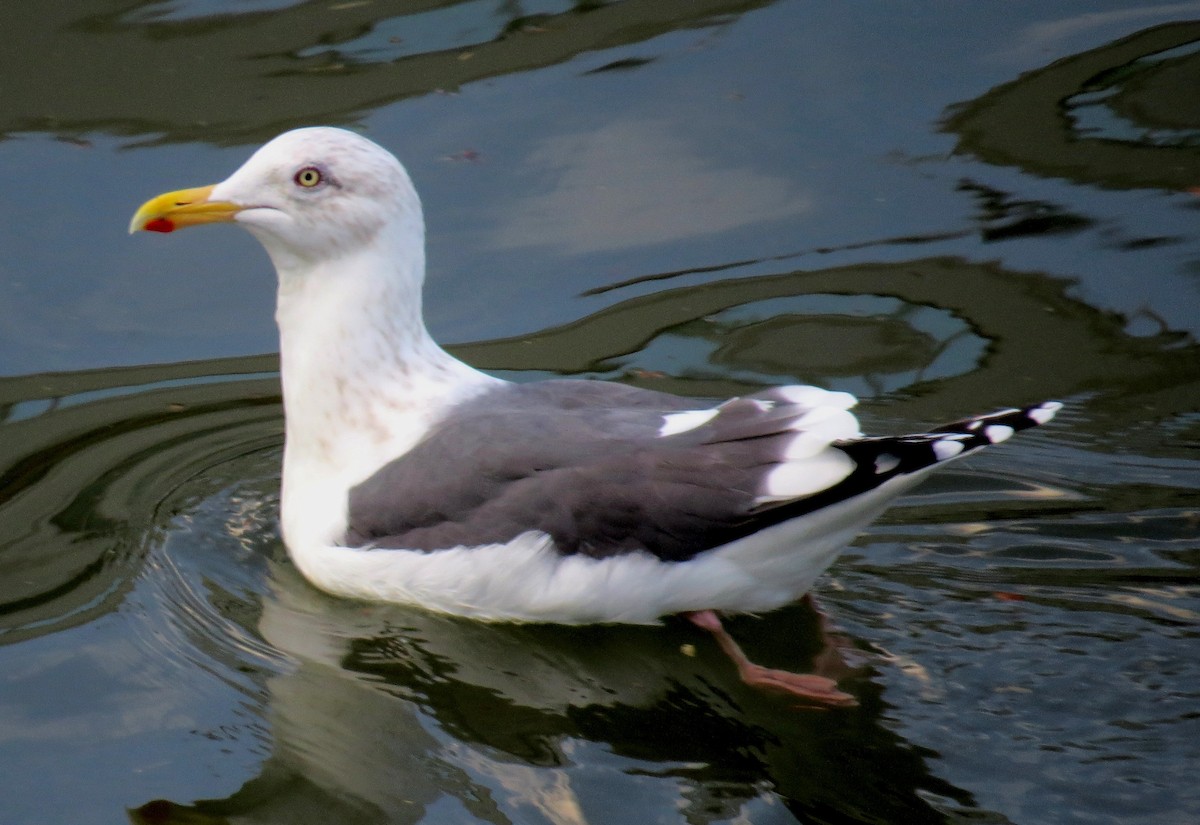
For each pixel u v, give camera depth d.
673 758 8.85
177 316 14.05
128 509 11.59
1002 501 11.26
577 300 14.03
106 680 9.75
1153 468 11.55
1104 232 14.48
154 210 10.29
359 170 10.24
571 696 9.51
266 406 13.08
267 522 11.51
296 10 17.48
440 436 10.17
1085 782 8.38
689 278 14.22
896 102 16.22
